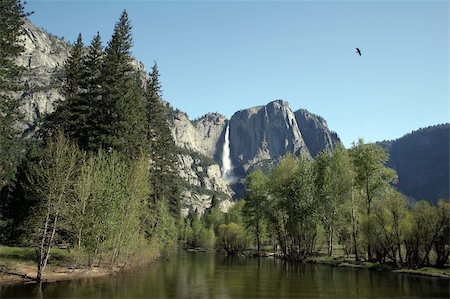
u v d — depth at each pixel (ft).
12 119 137.90
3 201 164.86
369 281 120.88
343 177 204.54
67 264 123.65
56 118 173.99
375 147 205.26
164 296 83.97
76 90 178.81
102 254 139.74
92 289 89.76
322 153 232.32
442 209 154.71
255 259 245.24
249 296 87.86
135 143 173.27
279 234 247.50
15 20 136.67
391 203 167.73
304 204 213.25
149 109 222.48
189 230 438.40
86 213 119.03
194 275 133.80
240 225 358.23
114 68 172.35
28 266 111.96
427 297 89.56
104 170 131.64
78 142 160.66
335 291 98.17
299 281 119.24
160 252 228.63
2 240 159.33
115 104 164.96
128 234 139.44
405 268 156.04
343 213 206.49
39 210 115.14
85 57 181.98
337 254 238.48
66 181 110.32
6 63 132.05
